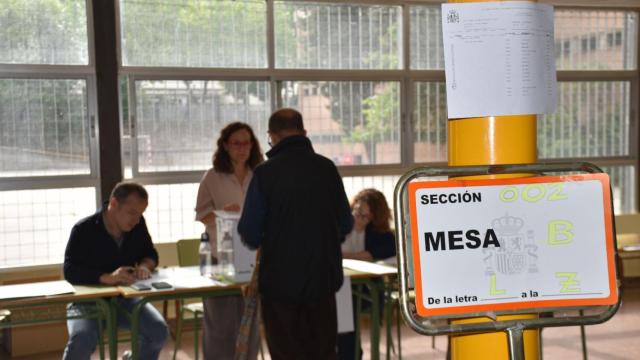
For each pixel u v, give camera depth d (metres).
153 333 3.75
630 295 6.56
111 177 5.56
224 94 5.89
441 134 6.44
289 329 3.06
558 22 6.78
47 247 5.52
